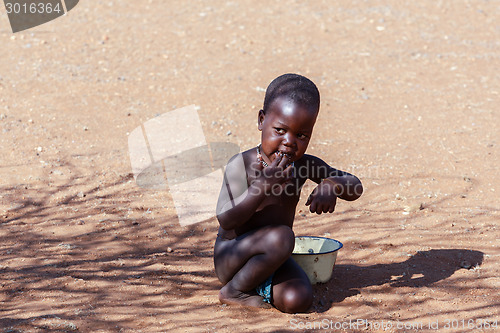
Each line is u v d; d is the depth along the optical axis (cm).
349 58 1407
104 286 587
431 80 1300
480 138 1027
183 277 614
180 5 1744
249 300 551
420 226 741
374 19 1662
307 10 1720
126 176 871
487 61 1403
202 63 1356
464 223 746
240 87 1230
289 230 526
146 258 653
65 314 527
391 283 603
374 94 1223
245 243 535
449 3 1803
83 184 839
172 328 505
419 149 985
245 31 1555
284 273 544
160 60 1367
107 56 1380
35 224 723
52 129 1013
